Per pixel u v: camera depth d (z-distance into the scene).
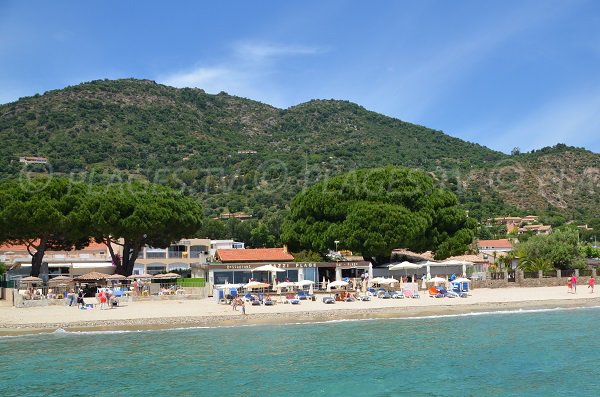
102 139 185.25
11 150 161.62
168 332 42.97
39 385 28.83
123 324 45.78
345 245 73.88
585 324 44.97
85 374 30.67
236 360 33.34
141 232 72.19
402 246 75.75
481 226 149.12
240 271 69.62
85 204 69.25
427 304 55.34
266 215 145.62
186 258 105.06
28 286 65.31
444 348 36.12
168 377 29.91
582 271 77.94
